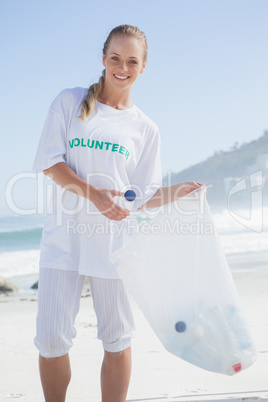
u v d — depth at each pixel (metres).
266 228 15.20
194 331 2.40
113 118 2.66
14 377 3.86
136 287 2.43
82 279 2.60
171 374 3.67
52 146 2.58
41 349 2.46
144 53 2.73
